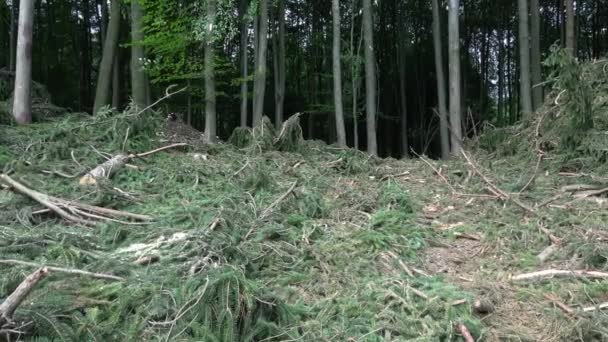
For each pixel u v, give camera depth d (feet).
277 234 16.37
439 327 10.90
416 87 79.61
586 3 71.82
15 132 25.36
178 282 10.93
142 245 14.12
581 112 26.27
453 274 14.70
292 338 10.32
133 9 36.78
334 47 42.83
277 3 57.11
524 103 37.83
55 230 14.39
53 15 67.36
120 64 61.46
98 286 10.87
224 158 27.68
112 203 18.53
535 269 14.65
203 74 36.29
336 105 42.83
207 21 34.22
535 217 18.67
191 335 9.55
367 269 14.38
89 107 72.23
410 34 78.43
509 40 71.46
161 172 22.75
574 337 10.82
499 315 12.07
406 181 27.40
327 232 17.24
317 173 26.27
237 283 10.16
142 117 26.99
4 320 8.48
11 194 17.46
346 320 11.26
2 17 58.54
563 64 26.11
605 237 15.96
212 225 15.24
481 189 23.13
